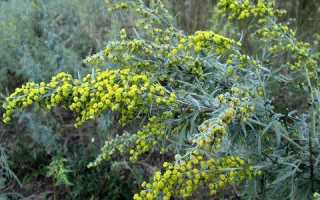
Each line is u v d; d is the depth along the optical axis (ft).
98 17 16.24
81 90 6.81
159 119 7.39
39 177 14.01
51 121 14.14
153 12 9.12
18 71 14.61
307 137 8.28
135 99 6.75
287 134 7.84
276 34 8.55
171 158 13.96
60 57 15.12
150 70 7.84
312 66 8.69
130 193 13.08
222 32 14.11
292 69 8.91
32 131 13.53
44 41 15.56
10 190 13.66
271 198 8.43
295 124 8.50
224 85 8.20
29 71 13.98
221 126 6.14
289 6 16.16
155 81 7.57
